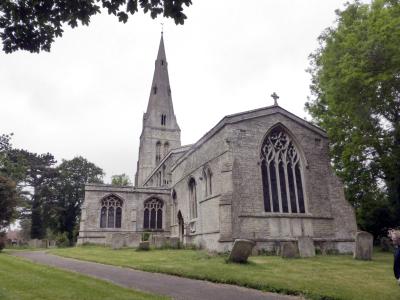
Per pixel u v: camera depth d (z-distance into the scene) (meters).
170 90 67.38
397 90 19.77
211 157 22.94
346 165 24.69
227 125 21.20
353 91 19.22
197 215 24.45
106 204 33.50
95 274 11.90
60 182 56.28
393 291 9.06
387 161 22.00
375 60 17.83
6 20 6.86
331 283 9.95
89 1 6.76
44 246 39.44
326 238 21.23
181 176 29.80
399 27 16.84
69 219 55.22
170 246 24.17
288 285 9.41
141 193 34.41
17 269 12.47
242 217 19.58
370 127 21.80
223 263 14.19
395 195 27.55
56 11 6.84
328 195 22.48
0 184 27.06
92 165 58.66
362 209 27.53
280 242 19.86
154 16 6.75
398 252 7.53
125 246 25.48
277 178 21.69
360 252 16.66
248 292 9.09
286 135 23.05
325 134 23.89
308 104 29.08
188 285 9.89
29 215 56.38
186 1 6.59
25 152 58.47
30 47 7.05
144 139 62.16
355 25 20.42
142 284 9.94
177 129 64.31
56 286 8.92
